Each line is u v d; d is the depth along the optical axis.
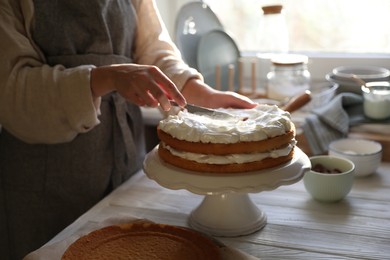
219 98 0.88
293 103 1.00
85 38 0.94
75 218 1.03
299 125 1.13
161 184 0.70
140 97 0.77
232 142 0.70
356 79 1.20
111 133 1.02
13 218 1.06
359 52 1.42
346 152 1.01
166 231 0.71
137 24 1.06
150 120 1.30
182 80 0.93
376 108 1.15
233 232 0.77
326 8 1.41
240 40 1.54
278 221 0.81
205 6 1.40
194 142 0.71
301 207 0.86
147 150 1.34
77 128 0.85
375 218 0.81
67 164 0.99
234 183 0.68
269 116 0.77
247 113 0.82
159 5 1.47
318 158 0.93
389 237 0.75
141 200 0.90
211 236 0.74
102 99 0.99
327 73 1.43
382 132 1.13
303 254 0.71
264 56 1.37
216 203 0.79
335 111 1.14
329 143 1.08
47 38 0.90
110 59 0.96
